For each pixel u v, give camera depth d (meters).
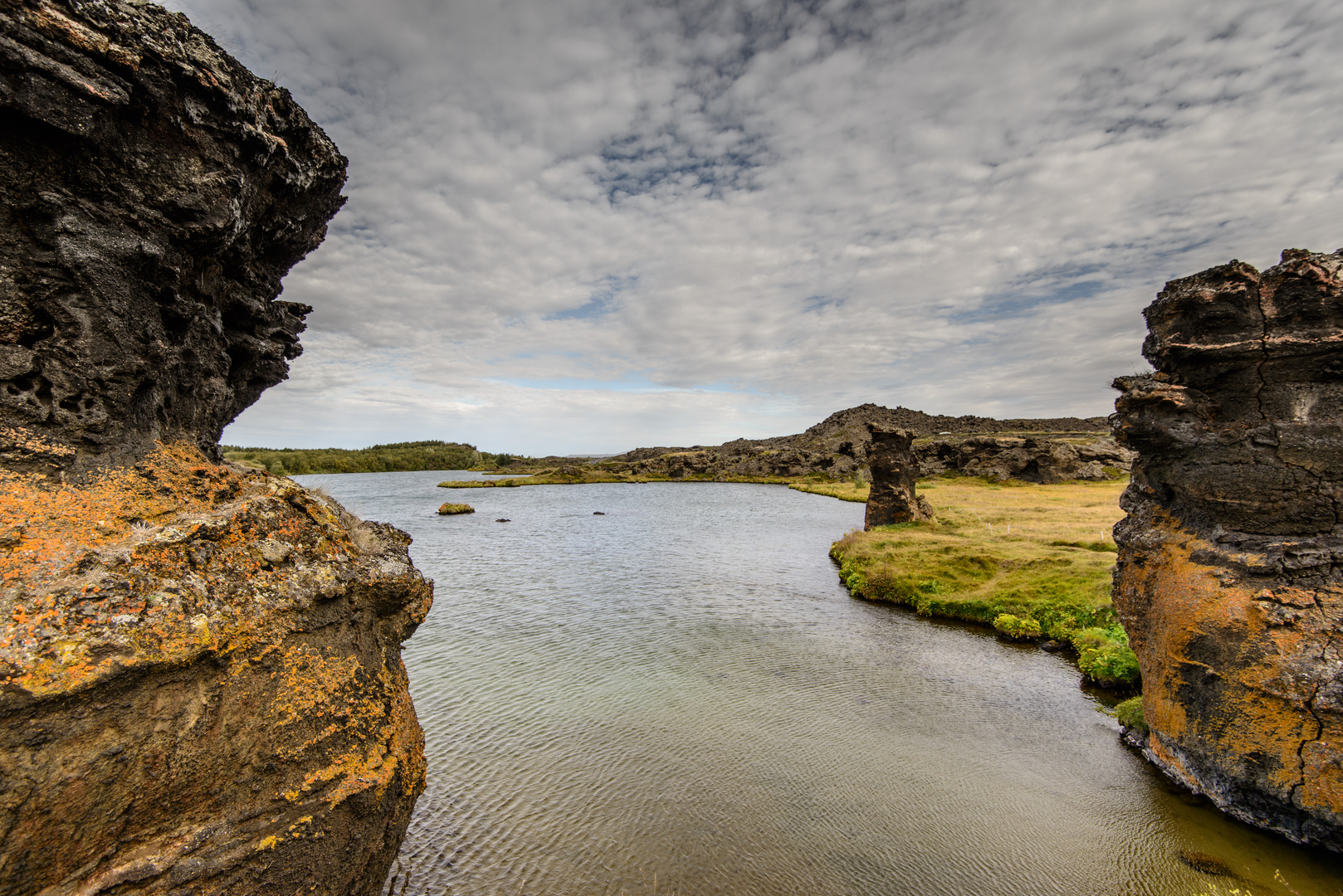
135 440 7.57
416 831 13.00
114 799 5.78
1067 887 11.63
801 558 47.16
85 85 6.29
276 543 7.68
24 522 5.92
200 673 6.41
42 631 5.32
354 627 8.55
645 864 12.15
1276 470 12.73
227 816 6.63
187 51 7.23
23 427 6.58
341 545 8.82
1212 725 13.35
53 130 6.41
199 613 6.37
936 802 14.41
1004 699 20.16
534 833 13.07
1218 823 13.02
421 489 145.12
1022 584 30.44
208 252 8.50
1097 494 79.25
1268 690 12.18
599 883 11.59
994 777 15.48
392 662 9.44
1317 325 12.48
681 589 36.16
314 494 9.86
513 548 53.12
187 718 6.26
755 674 22.28
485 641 25.81
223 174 7.89
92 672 5.43
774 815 13.89
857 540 45.97
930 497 79.06
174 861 6.13
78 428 6.87
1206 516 14.07
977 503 70.25
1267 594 12.46
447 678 21.52
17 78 6.00
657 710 19.17
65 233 6.73
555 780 15.15
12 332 6.60
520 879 11.63
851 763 16.12
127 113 6.99
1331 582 12.02
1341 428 12.23
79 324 6.91
